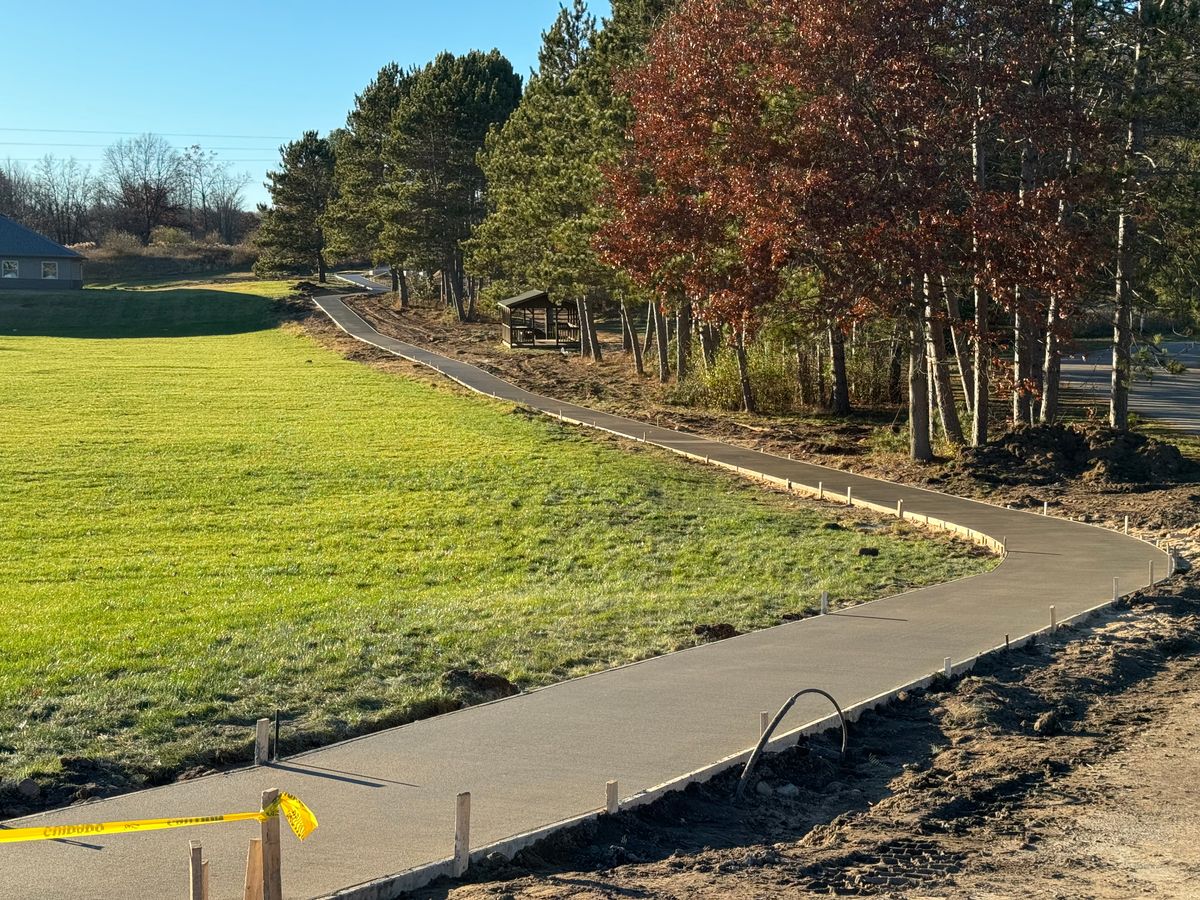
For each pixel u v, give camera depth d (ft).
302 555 80.33
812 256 110.22
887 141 109.60
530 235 220.43
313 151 383.45
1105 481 106.32
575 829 28.73
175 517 94.27
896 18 104.32
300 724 38.60
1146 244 119.44
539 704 40.19
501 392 181.27
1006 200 105.19
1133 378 124.36
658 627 54.60
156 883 24.66
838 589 64.95
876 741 38.29
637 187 137.08
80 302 318.86
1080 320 129.39
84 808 29.78
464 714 38.99
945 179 109.19
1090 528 85.87
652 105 128.77
